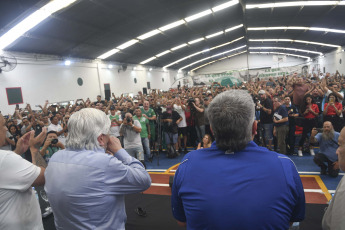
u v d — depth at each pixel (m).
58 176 1.02
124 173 1.04
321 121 5.76
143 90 21.56
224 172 0.79
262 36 23.05
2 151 1.00
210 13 13.54
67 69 13.62
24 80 10.91
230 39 23.25
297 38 22.77
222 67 38.25
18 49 10.52
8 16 7.01
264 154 0.83
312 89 6.43
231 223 0.72
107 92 14.76
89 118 1.09
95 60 16.17
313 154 5.09
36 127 5.50
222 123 0.83
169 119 5.68
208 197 0.76
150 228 2.56
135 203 3.16
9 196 0.98
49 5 7.92
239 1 12.35
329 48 25.20
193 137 6.47
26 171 1.02
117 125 5.57
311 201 3.21
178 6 11.20
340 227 0.89
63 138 4.84
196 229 0.78
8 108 10.13
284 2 12.67
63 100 13.15
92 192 0.99
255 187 0.75
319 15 14.53
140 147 4.53
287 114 4.70
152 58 21.45
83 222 0.99
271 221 0.72
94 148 1.10
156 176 4.61
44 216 2.65
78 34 11.11
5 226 0.98
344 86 7.06
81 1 8.23
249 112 0.85
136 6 10.00
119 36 13.04
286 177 0.78
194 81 18.86
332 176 3.94
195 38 18.86
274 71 17.19
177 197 0.92
